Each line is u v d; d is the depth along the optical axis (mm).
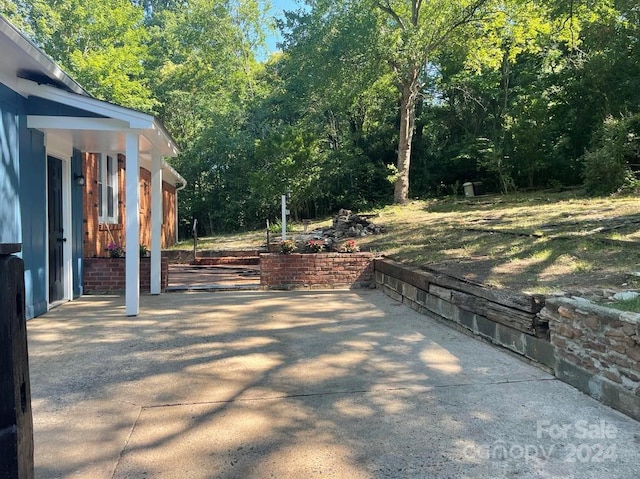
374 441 2674
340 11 16375
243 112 24219
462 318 4961
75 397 3361
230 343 4703
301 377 3727
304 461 2469
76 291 7434
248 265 11648
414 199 20125
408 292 6441
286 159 19125
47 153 6367
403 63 17234
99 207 9023
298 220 20688
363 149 23078
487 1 16438
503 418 2920
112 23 20734
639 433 2682
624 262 5344
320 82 17141
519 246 7168
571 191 16750
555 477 2285
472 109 22531
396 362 4047
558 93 18625
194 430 2840
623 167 13734
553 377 3572
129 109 5840
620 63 16219
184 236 23922
